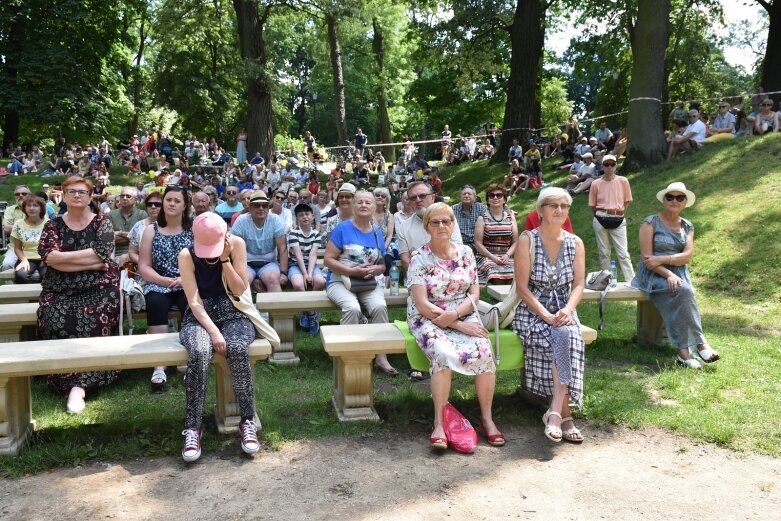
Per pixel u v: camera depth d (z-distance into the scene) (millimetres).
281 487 3406
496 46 23766
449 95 30141
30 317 5148
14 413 3797
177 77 36719
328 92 55062
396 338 4254
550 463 3713
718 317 7039
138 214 7707
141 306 5707
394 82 41594
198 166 25531
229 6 28094
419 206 6117
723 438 3920
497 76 28453
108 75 32844
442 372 3973
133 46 34125
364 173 23859
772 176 10688
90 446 3797
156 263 5426
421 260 4309
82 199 4785
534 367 4250
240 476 3531
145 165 26438
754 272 8164
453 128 31047
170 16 26703
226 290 4117
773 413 4273
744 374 5137
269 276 6742
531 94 20703
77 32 29609
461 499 3279
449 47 22719
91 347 3971
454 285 4262
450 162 25062
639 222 11125
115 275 5023
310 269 7250
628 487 3406
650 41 13602
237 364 3877
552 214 4289
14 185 23609
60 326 4758
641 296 5773
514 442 4023
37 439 3959
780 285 7688
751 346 5859
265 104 25094
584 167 15492
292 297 5797
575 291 4355
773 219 9211
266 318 6035
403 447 3939
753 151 12000
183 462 3707
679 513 3133
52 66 27578
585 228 12250
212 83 37062
